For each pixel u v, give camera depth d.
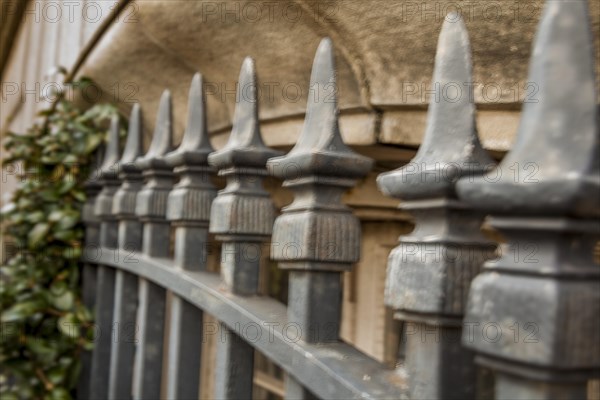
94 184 2.30
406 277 0.72
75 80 2.42
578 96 0.54
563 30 0.56
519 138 0.57
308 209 0.94
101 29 1.95
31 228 2.38
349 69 1.20
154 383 1.70
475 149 0.69
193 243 1.46
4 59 4.87
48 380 2.19
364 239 2.11
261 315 1.06
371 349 2.04
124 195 1.92
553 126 0.55
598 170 0.52
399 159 1.46
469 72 0.71
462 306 0.68
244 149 1.19
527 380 0.57
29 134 2.54
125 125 2.40
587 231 0.54
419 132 1.14
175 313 1.46
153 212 1.67
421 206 0.72
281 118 1.49
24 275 2.30
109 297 2.17
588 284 0.55
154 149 1.73
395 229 1.96
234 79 1.58
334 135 0.94
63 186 2.35
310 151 0.92
